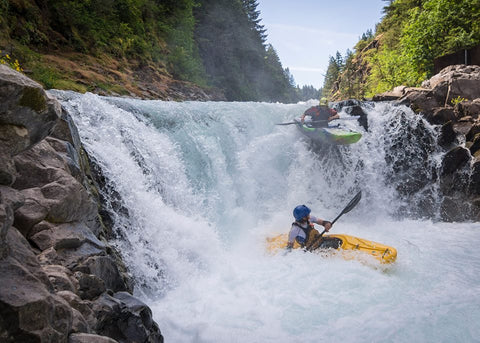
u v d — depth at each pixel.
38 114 2.04
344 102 9.34
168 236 4.91
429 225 7.48
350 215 8.04
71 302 2.19
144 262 4.44
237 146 7.54
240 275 4.52
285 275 4.39
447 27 13.05
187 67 20.61
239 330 3.40
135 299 2.85
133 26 17.91
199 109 7.52
